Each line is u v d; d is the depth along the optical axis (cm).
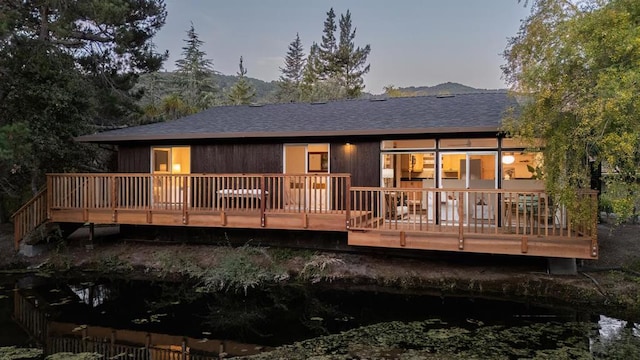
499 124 894
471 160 986
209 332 694
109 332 698
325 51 3791
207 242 1140
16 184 1416
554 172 689
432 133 966
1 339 666
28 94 1214
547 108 657
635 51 538
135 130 1241
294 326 712
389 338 628
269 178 946
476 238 790
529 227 838
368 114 1186
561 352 564
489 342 603
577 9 638
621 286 771
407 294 868
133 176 1034
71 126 1331
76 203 1075
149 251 1107
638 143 579
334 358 558
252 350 608
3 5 1197
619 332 639
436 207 872
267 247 1064
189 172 1208
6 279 1008
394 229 839
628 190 611
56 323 741
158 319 761
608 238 1050
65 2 1227
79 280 1007
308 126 1105
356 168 1067
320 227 899
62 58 1314
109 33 1430
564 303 770
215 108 1562
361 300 843
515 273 861
